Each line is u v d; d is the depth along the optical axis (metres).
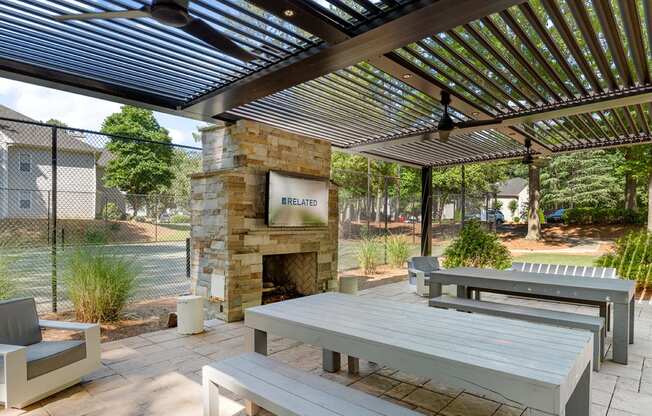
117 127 22.09
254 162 5.25
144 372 3.31
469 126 5.04
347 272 9.17
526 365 1.83
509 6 2.33
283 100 4.52
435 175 18.16
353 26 2.66
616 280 4.30
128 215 8.92
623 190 18.70
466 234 8.34
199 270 5.35
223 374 2.36
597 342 3.36
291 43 2.99
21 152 13.45
